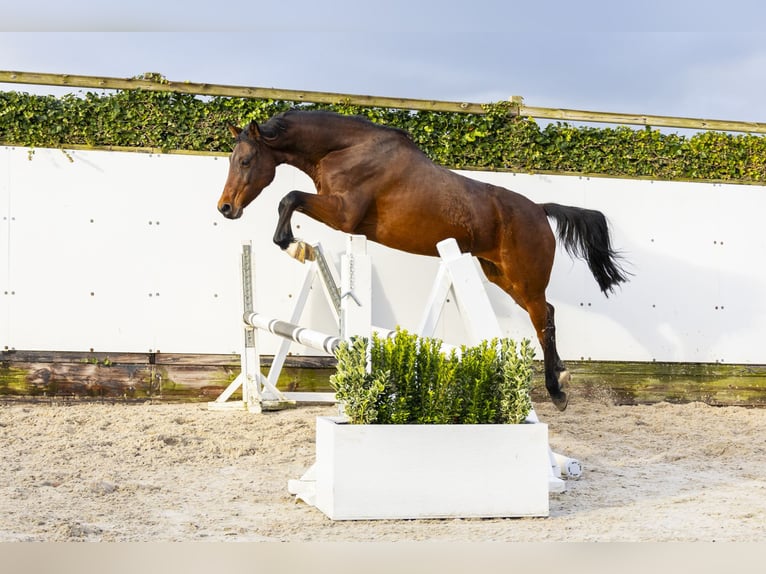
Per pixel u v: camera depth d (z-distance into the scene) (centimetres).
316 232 677
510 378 367
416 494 352
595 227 600
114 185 654
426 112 694
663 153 736
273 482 420
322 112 518
